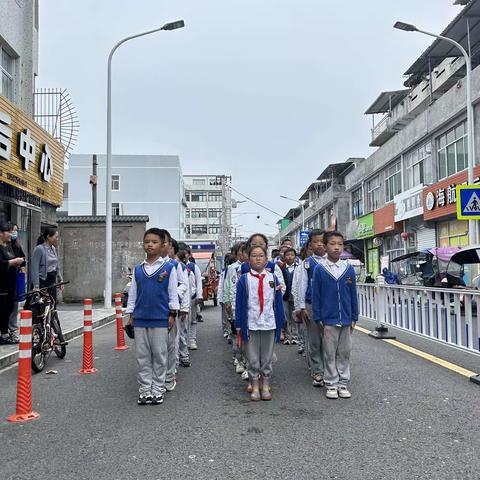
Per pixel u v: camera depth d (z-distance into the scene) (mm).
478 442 3910
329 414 4711
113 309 15508
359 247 33875
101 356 7973
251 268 5520
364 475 3346
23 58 13484
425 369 6500
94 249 19312
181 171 57156
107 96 16859
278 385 5938
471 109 15922
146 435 4203
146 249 5445
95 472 3475
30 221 14203
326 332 5344
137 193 53531
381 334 9109
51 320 7367
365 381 5914
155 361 5277
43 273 8164
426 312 7754
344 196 39594
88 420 4645
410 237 25125
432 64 23891
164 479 3336
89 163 53219
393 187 27750
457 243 20172
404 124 29297
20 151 10828
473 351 6328
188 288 6902
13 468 3566
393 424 4371
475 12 18656
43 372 6770
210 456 3721
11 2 12609
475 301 6301
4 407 5117
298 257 9438
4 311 8133
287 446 3896
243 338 5348
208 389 5777
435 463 3523
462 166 19656
